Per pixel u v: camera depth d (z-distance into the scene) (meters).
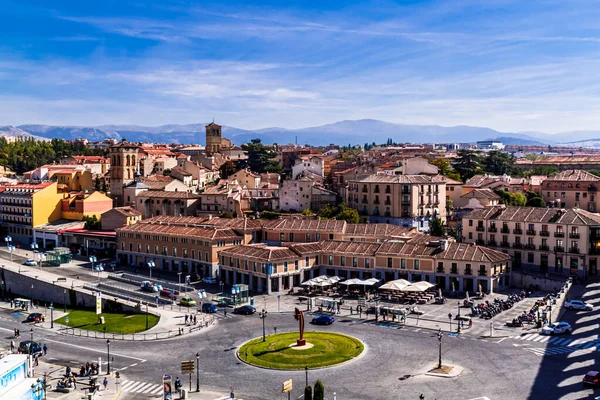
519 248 150.75
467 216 161.38
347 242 157.12
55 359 100.56
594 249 140.88
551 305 112.31
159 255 177.00
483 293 133.75
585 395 76.62
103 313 135.75
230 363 94.81
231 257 155.12
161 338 110.19
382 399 78.31
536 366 88.00
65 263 184.38
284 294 143.00
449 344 99.94
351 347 99.44
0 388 74.00
